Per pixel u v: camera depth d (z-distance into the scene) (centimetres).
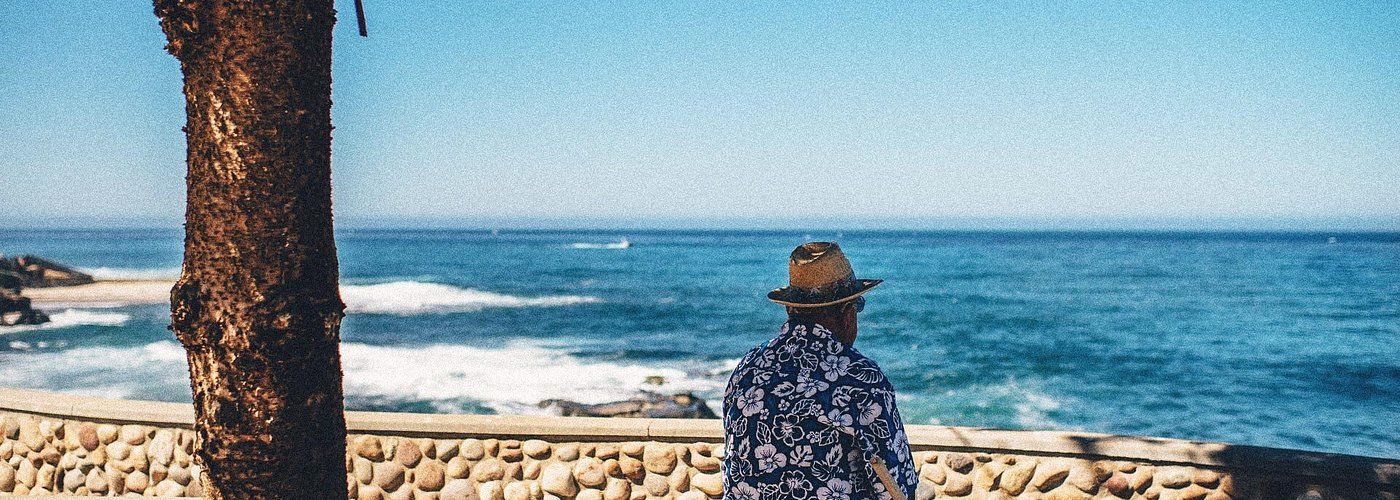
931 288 5844
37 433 553
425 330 3344
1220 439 1762
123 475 538
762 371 249
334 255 285
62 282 4753
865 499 237
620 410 1653
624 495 496
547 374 2250
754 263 9100
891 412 239
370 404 1847
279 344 266
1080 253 12000
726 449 256
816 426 235
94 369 2162
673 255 11094
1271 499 433
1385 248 14250
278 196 265
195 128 267
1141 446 453
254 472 269
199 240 268
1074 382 2352
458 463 509
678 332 3375
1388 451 1655
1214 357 2823
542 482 503
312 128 271
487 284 6088
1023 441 468
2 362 2273
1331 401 2116
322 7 273
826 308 250
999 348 3008
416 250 12962
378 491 513
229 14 260
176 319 269
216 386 269
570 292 5356
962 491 475
